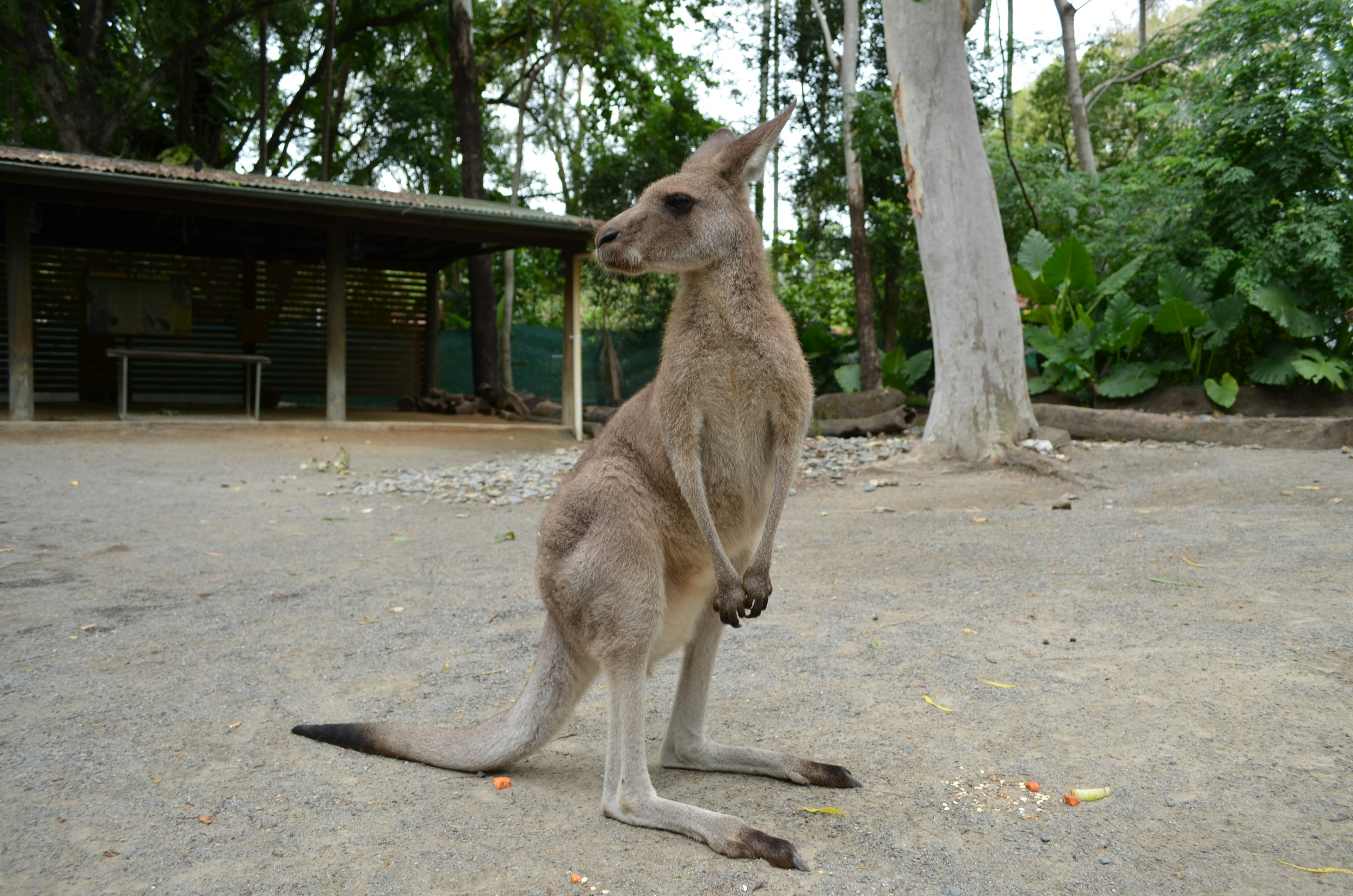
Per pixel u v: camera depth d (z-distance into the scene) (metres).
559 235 15.77
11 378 13.34
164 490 9.71
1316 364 13.00
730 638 4.75
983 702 3.74
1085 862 2.54
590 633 2.85
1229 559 5.81
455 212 14.39
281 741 3.48
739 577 3.16
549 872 2.53
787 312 3.04
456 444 14.50
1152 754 3.18
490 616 5.25
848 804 2.95
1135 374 14.15
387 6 24.55
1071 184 17.56
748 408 2.86
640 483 2.91
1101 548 6.41
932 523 7.88
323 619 5.17
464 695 3.98
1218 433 11.67
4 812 2.87
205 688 4.04
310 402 21.19
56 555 6.71
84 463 11.05
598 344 22.42
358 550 7.14
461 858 2.62
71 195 13.33
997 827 2.75
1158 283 14.67
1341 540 6.12
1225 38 14.13
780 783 3.14
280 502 9.38
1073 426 12.84
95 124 19.27
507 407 19.55
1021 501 8.84
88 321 16.47
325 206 13.93
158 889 2.45
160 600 5.53
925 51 10.59
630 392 22.28
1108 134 29.58
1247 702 3.55
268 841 2.71
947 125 10.62
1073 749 3.26
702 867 2.55
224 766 3.24
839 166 21.27
